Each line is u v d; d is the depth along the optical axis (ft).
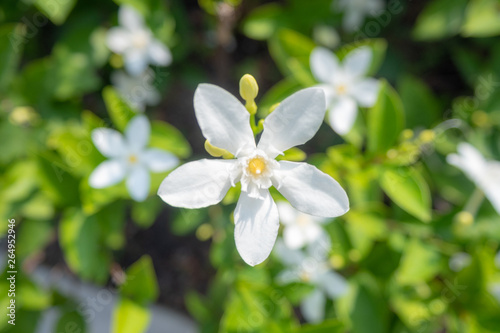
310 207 0.53
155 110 1.00
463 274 0.71
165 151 0.73
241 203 0.54
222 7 0.83
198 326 0.91
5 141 0.79
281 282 0.71
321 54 0.74
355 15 0.91
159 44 0.87
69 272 0.99
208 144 0.54
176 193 0.52
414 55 0.99
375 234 0.73
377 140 0.68
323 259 0.75
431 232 0.75
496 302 0.69
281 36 0.76
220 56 0.95
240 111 0.54
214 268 1.03
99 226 0.78
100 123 0.73
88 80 0.84
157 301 1.02
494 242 0.78
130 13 0.86
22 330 0.82
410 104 0.84
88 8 0.90
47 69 0.82
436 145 0.82
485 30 0.80
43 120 0.82
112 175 0.71
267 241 0.53
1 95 0.80
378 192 0.79
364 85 0.75
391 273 0.74
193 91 1.01
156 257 1.04
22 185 0.79
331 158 0.69
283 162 0.54
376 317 0.74
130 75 0.92
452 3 0.84
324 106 0.53
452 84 1.01
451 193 0.83
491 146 0.83
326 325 0.68
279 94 0.74
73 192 0.74
